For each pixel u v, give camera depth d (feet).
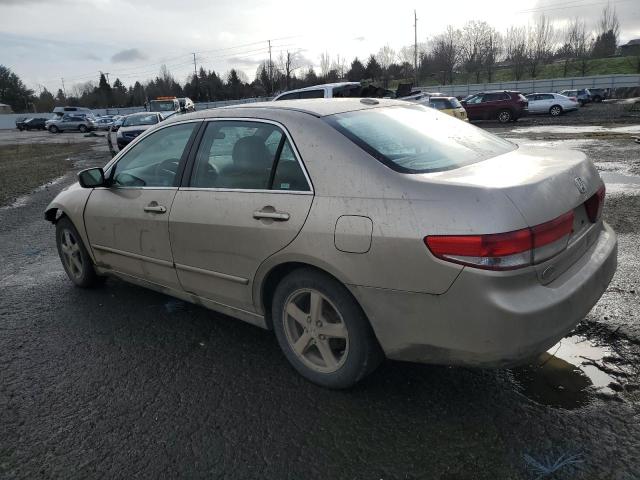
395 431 8.65
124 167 13.43
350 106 10.78
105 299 15.03
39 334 12.91
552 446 8.11
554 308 7.79
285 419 9.10
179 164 11.70
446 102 68.33
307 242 8.96
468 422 8.78
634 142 48.11
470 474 7.66
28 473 8.09
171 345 12.05
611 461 7.73
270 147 10.02
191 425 9.07
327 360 9.64
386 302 8.33
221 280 10.91
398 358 8.71
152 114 66.03
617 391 9.42
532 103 100.89
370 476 7.72
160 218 11.78
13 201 34.32
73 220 14.70
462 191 7.74
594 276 8.87
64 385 10.54
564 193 8.46
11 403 9.98
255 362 11.10
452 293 7.68
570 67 229.25
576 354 10.70
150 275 12.84
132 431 8.98
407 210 7.99
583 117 89.25
